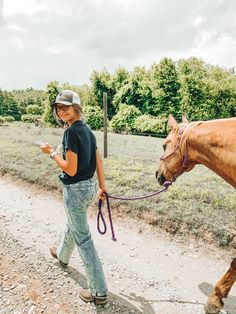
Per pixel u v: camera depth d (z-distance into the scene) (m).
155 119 41.72
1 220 5.61
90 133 3.12
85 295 3.31
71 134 2.89
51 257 4.18
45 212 6.12
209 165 3.17
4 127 31.05
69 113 2.96
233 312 3.27
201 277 3.93
